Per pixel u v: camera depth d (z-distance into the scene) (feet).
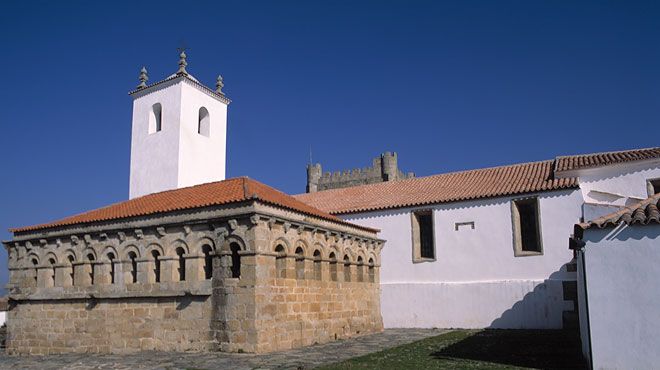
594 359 45.75
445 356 63.93
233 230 70.49
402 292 115.85
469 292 109.09
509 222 108.27
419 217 120.67
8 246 93.86
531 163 125.49
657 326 44.14
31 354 86.38
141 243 78.54
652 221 45.06
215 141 128.47
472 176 126.82
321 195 144.97
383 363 58.54
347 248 92.43
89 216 89.97
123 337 77.56
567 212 102.73
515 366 55.11
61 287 85.40
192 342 71.61
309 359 62.85
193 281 72.95
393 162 219.82
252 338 67.10
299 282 77.25
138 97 129.49
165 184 119.34
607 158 109.50
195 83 124.57
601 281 46.47
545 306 101.24
